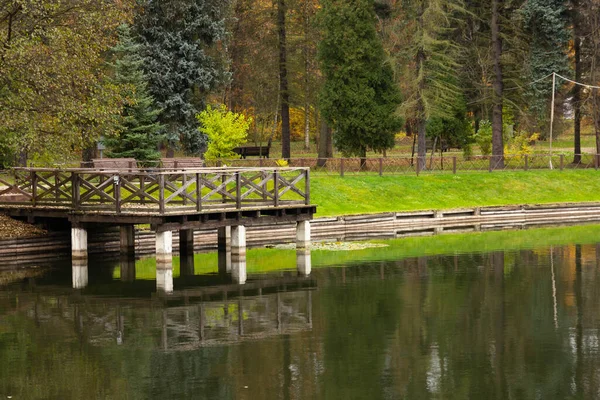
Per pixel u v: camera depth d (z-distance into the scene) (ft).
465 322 64.85
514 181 150.71
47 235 95.25
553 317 66.23
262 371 52.54
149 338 60.75
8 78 92.53
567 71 172.55
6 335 61.82
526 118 173.47
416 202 135.44
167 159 119.55
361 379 50.90
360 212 124.77
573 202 142.41
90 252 96.89
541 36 173.06
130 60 132.77
